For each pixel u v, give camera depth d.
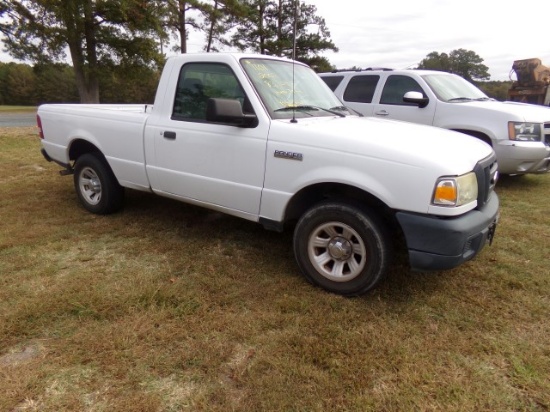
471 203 2.79
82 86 21.98
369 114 7.15
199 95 3.69
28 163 8.01
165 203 5.23
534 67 11.30
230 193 3.51
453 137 3.24
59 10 18.53
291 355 2.40
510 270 3.54
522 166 5.95
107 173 4.59
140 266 3.51
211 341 2.53
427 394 2.14
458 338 2.61
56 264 3.52
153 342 2.50
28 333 2.56
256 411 2.01
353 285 3.00
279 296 3.06
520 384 2.22
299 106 3.56
